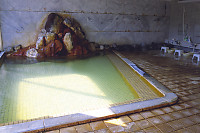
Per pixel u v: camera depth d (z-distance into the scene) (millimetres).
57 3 9109
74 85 4984
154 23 11359
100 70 6453
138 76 5625
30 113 3547
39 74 5863
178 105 3531
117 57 8391
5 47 8844
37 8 8859
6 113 3521
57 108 3742
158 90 4293
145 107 3291
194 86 4574
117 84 5133
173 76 5379
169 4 11391
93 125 2781
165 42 11836
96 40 10352
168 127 2754
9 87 4785
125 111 3131
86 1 9617
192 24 9336
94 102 4012
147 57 8227
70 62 7375
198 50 9008
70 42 8578
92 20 9977
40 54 8141
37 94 4410
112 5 10180
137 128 2721
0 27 8555
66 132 2586
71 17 9531
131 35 11016
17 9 8609
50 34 8375
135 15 10797
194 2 9102
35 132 2576
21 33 8914
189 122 2900
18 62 7223
